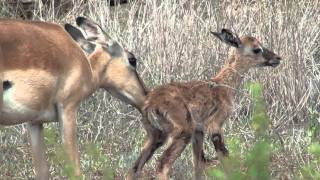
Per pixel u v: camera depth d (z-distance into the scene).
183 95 12.85
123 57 13.42
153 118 12.77
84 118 15.20
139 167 12.80
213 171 8.54
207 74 15.81
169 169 12.68
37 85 12.23
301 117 15.41
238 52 13.72
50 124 14.93
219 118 13.20
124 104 15.29
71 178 8.73
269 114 15.31
